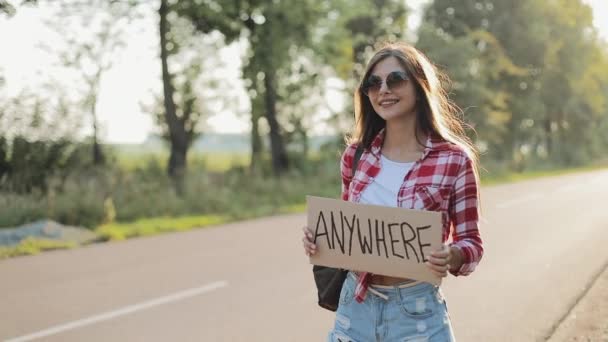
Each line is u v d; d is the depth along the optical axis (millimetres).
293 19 22094
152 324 6012
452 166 2404
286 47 22453
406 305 2471
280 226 13445
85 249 10414
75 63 19359
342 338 2621
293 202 19672
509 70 42250
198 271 8438
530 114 47594
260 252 9945
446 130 2572
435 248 2318
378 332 2518
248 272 8359
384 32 38344
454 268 2367
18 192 14547
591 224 12672
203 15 21406
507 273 8102
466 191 2391
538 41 47281
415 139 2537
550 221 13312
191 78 25625
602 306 6105
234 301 6844
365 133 2715
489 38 40375
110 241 11352
